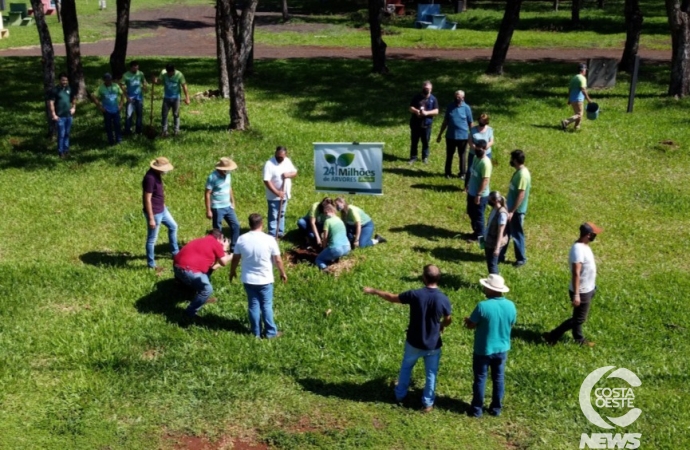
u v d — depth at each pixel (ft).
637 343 32.55
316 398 28.25
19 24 140.77
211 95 72.54
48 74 53.98
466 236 43.21
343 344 31.73
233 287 36.17
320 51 103.04
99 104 55.98
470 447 25.67
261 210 46.34
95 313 33.58
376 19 80.59
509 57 95.81
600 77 76.89
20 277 36.73
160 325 32.73
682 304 36.01
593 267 30.94
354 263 38.58
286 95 73.77
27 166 52.60
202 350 30.94
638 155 56.90
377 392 28.68
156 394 28.27
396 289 36.29
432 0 148.36
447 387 29.09
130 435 26.05
